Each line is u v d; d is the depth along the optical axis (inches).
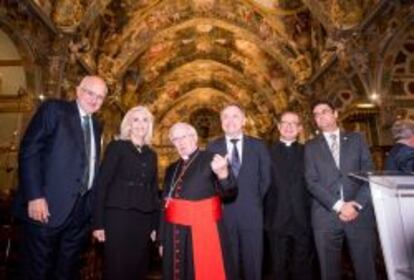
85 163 185.3
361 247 193.5
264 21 772.0
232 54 991.6
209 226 171.8
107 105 757.3
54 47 520.4
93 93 188.1
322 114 217.3
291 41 755.4
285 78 888.3
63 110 186.7
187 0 767.1
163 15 786.8
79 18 567.5
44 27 497.4
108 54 751.1
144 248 192.1
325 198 200.2
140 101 1034.1
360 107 461.7
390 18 433.4
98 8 606.9
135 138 202.7
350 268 284.0
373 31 473.4
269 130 1088.8
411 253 96.7
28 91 477.7
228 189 167.5
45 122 180.9
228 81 1166.3
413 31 423.2
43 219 169.9
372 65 478.9
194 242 169.0
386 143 454.6
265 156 210.8
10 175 525.0
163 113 1257.4
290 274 231.1
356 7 522.3
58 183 176.7
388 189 103.6
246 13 783.1
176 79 1138.0
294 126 239.1
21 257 177.2
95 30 672.4
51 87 503.2
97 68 717.3
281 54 789.9
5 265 280.2
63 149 179.8
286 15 726.5
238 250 197.5
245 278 194.1
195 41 941.2
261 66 951.0
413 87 483.8
